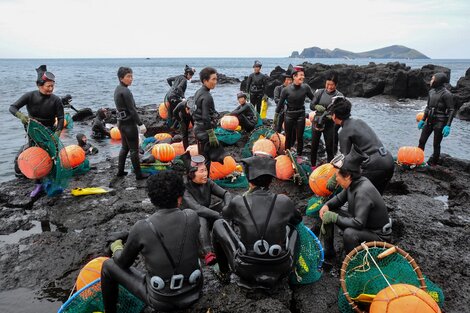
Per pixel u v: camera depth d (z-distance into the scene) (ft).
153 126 49.70
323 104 27.84
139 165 28.55
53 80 25.21
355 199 15.06
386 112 83.87
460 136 55.47
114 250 13.03
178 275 11.63
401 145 47.65
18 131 50.85
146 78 195.72
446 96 30.14
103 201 24.88
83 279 14.76
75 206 24.22
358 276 13.42
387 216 15.25
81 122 59.88
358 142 19.31
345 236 14.99
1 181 30.42
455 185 27.27
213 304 12.88
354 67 137.49
